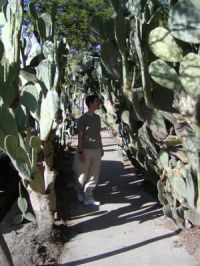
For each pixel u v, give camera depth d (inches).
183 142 126.5
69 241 141.7
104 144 378.0
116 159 289.3
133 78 137.5
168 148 134.7
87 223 158.2
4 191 215.9
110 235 144.9
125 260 124.5
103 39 151.9
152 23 126.0
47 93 138.0
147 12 129.3
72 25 373.7
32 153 136.7
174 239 137.4
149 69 119.1
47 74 138.6
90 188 180.4
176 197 137.6
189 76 112.8
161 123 131.9
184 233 139.6
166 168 138.1
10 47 138.6
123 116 172.2
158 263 121.2
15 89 139.1
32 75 151.1
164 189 144.6
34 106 139.2
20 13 137.4
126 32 138.6
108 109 281.4
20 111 135.6
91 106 180.9
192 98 114.7
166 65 117.1
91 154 179.6
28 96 139.0
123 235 144.0
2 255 102.4
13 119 129.1
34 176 140.6
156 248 131.3
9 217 163.3
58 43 148.3
